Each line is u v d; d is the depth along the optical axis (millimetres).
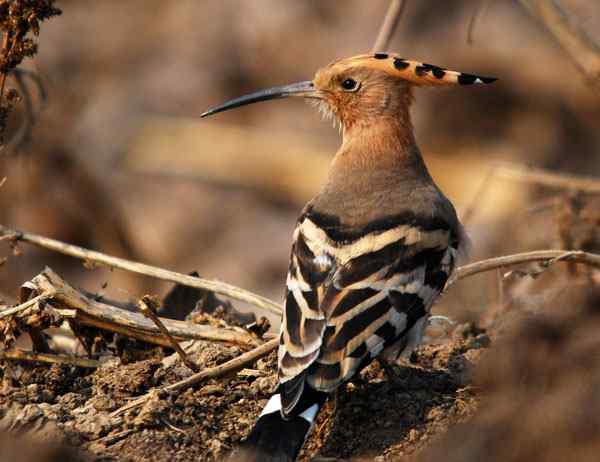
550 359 7406
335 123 11625
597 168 18562
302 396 8188
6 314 9484
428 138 19062
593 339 7418
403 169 10695
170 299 11078
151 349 10055
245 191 18844
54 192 16500
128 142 18906
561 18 12352
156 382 9484
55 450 8289
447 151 18891
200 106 19688
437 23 19578
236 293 10398
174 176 18906
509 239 14391
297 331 8609
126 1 20906
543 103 19125
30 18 10500
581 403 7121
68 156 16844
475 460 7414
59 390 9477
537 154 18703
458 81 10828
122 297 15453
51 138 16656
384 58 11086
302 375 8312
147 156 18922
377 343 8664
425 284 9305
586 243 12312
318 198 10203
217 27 20281
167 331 9609
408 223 9594
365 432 8930
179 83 19844
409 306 9039
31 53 10625
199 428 8820
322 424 9031
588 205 13211
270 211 18656
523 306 11023
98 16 20625
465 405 8992
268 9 20172
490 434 7406
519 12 19562
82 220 16750
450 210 10266
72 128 17719
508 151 18781
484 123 19156
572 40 12305
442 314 12102
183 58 20094
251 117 19672
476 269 10312
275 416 8117
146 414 8766
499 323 11039
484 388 8070
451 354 10156
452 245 9945
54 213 16406
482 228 16250
